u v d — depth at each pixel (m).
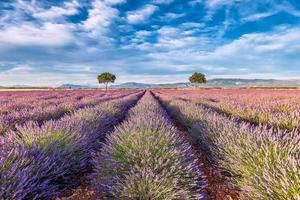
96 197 3.60
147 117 6.45
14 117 7.38
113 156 4.03
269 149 3.67
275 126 6.51
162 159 3.66
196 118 8.16
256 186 3.19
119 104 13.55
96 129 6.50
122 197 3.11
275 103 11.76
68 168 4.02
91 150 5.21
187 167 3.54
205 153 5.87
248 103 12.52
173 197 3.02
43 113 8.67
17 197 2.77
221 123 5.99
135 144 4.21
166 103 17.88
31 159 3.39
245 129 4.84
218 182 4.27
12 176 2.94
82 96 25.73
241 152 3.86
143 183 3.15
